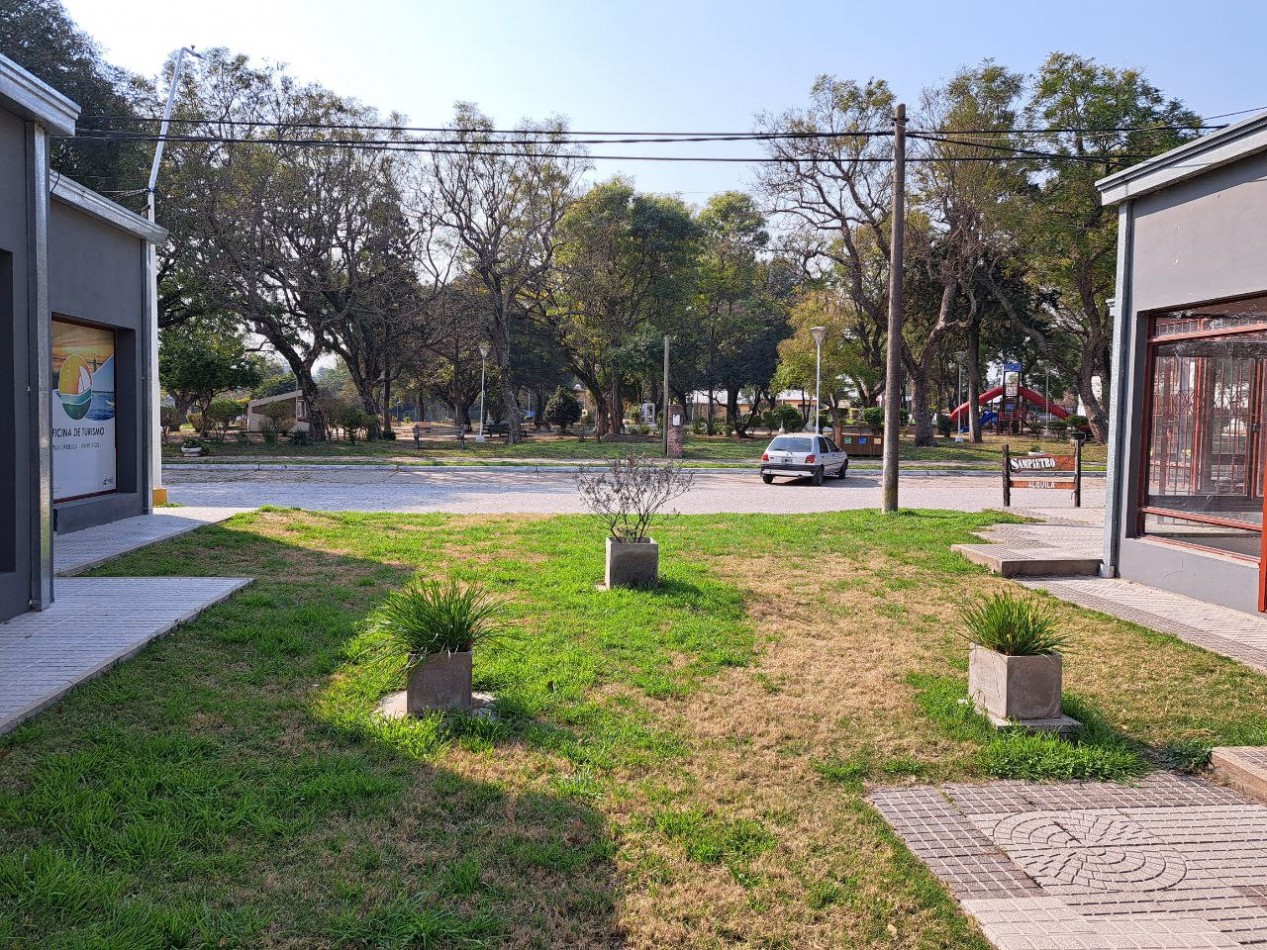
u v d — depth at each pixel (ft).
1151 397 31.27
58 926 10.11
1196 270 28.02
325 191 113.39
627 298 147.95
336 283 118.73
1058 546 36.22
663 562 32.81
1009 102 109.29
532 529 40.06
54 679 17.71
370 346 139.85
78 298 36.06
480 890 11.35
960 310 147.23
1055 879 11.94
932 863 12.41
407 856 12.03
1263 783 14.75
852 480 82.84
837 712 18.12
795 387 164.35
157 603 24.16
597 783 14.55
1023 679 17.43
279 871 11.55
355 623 22.77
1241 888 11.78
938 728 17.40
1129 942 10.49
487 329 139.54
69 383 37.22
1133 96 106.52
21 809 12.67
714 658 21.25
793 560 33.99
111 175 94.99
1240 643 23.52
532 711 17.38
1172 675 20.95
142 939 9.91
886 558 34.68
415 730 16.05
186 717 16.46
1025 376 228.02
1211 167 26.91
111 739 15.23
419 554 32.99
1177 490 30.55
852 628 24.63
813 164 115.75
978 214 113.29
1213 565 27.86
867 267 145.48
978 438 150.00
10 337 22.97
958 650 22.75
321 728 16.22
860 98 114.21
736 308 187.42
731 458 110.11
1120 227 31.89
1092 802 14.51
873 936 10.71
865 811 13.94
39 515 23.40
